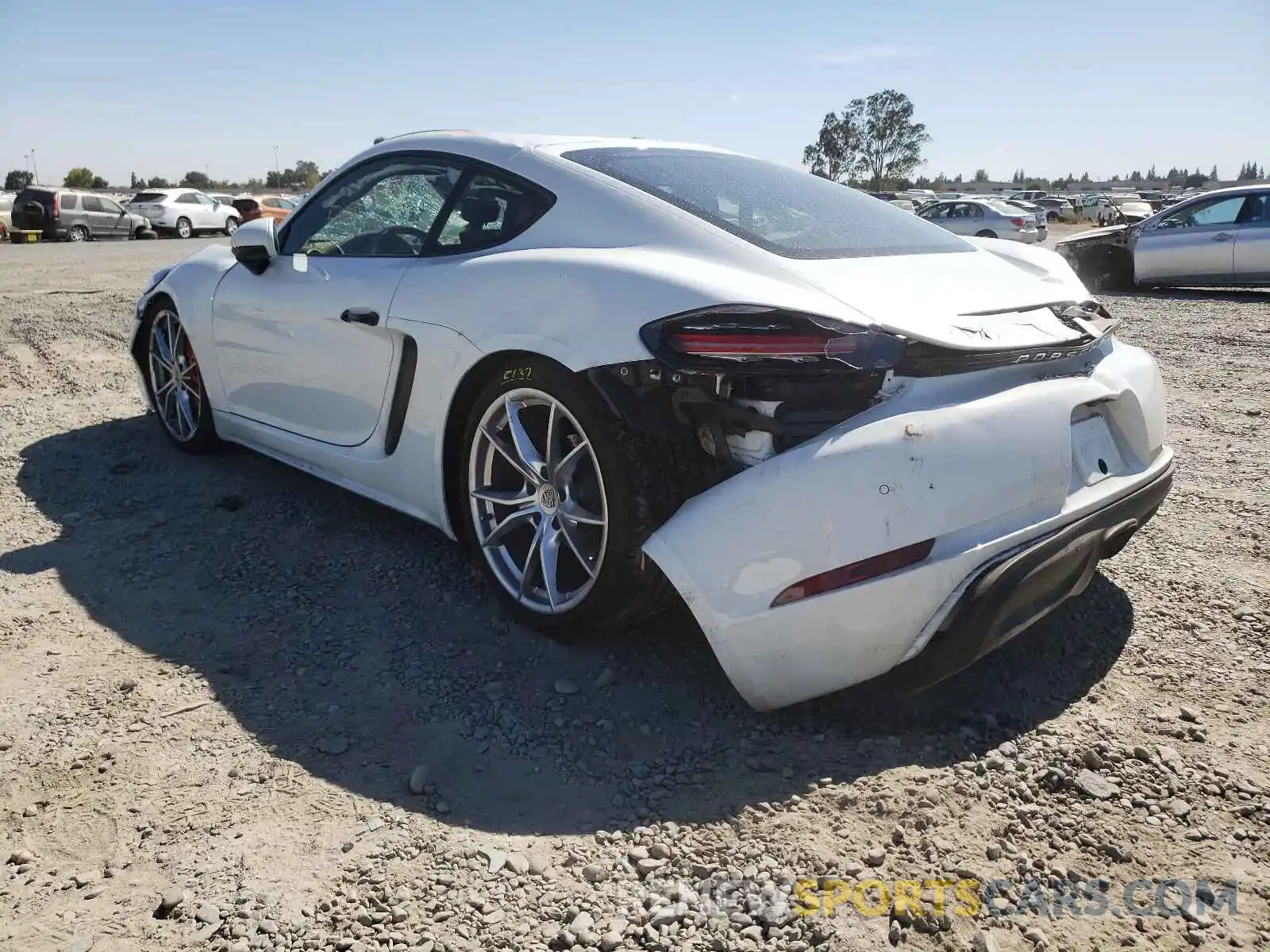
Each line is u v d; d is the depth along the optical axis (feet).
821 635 7.14
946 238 10.07
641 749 7.63
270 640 9.16
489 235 9.70
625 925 5.80
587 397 7.86
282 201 118.83
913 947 5.63
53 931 5.67
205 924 5.73
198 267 13.55
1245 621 9.64
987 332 7.70
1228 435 16.65
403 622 9.55
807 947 5.63
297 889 6.04
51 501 12.57
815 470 7.03
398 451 10.16
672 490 7.73
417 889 6.06
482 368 8.95
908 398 7.32
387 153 11.32
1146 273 42.63
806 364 7.09
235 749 7.47
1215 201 41.27
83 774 7.13
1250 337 27.58
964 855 6.40
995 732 7.80
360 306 10.31
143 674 8.49
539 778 7.23
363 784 7.11
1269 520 12.34
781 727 7.90
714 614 7.27
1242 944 5.70
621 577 8.02
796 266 7.99
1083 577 8.23
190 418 14.23
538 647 9.08
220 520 12.01
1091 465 8.38
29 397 17.72
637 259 8.19
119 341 22.74
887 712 8.09
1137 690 8.45
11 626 9.26
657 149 10.58
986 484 7.26
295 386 11.59
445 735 7.73
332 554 11.09
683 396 7.48
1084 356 8.63
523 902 5.98
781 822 6.72
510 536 9.55
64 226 87.66
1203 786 7.14
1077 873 6.26
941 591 7.13
